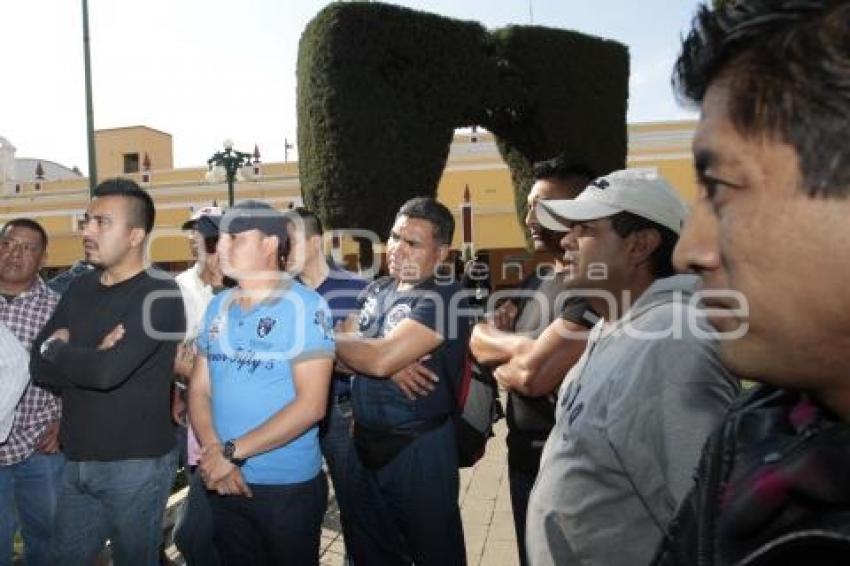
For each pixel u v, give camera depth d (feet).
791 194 1.59
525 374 7.64
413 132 31.60
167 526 13.50
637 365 4.41
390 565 10.05
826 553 1.78
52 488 11.59
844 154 1.51
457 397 9.53
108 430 9.02
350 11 30.07
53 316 9.93
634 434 4.31
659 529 4.30
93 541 9.58
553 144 37.06
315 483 8.85
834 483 1.78
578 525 4.63
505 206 72.08
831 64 1.51
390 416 9.21
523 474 8.86
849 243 1.53
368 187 30.22
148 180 89.56
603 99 38.68
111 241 9.40
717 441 2.45
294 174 84.74
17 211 97.55
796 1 1.60
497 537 13.66
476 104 34.42
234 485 8.17
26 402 11.21
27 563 11.76
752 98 1.65
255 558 8.86
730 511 2.10
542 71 36.40
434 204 9.94
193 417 8.87
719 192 1.79
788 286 1.63
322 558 13.23
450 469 9.36
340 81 29.99
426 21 32.17
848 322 1.60
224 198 86.74
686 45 1.91
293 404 8.32
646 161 74.79
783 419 2.22
